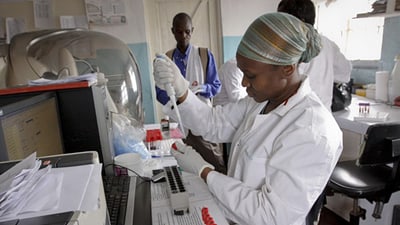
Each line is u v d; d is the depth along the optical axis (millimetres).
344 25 2990
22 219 378
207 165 964
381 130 1326
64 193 441
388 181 1452
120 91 1619
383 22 2393
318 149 735
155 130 1899
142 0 3047
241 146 966
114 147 1321
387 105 2113
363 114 1880
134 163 1148
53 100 916
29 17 2957
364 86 2580
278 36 725
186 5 3316
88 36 1638
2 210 393
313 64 1545
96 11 2990
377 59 2557
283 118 849
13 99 854
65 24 2979
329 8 3168
